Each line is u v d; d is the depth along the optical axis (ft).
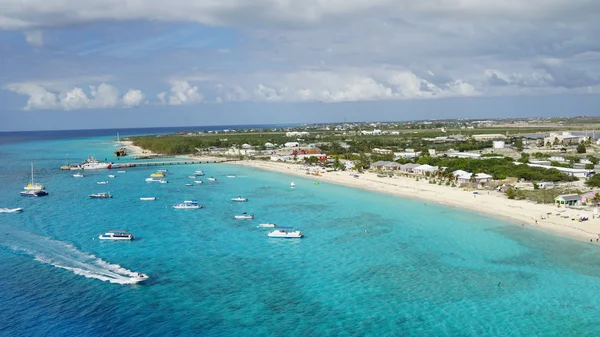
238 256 372.99
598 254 367.25
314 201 614.75
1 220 491.31
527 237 417.08
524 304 281.33
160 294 293.84
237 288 305.53
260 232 449.89
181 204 572.92
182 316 264.31
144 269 338.75
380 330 250.98
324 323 258.57
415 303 284.00
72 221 489.67
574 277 321.73
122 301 282.36
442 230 448.24
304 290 303.48
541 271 333.83
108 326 250.78
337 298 291.38
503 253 374.63
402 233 440.45
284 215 526.16
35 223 477.77
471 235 427.74
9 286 301.63
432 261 358.64
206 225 477.77
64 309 269.85
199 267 345.10
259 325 255.29
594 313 268.82
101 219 501.56
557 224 453.58
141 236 430.61
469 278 322.75
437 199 603.26
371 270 340.18
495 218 489.67
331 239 422.82
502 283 313.53
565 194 562.66
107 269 337.11
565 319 262.06
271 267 346.95
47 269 334.44
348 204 589.32
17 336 237.86
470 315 268.00
